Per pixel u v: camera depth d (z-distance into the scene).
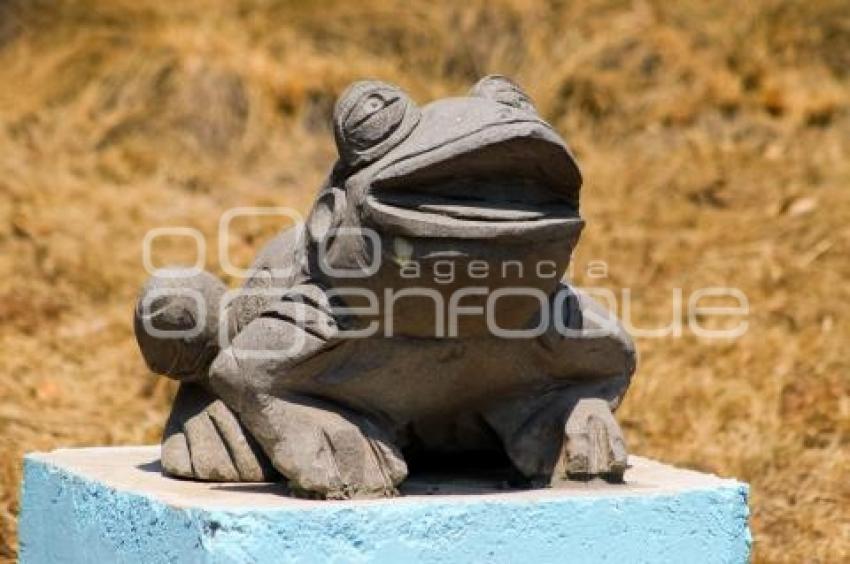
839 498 18.39
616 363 12.43
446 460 13.01
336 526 10.70
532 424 12.16
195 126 27.52
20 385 20.73
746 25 29.86
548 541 11.20
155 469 13.03
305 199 25.84
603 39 29.12
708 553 11.67
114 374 21.38
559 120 28.00
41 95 28.45
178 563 10.85
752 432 19.72
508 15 29.53
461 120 10.77
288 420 11.55
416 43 29.22
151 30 29.47
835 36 29.80
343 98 11.11
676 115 27.92
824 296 22.80
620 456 11.90
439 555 10.93
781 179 26.08
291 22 29.78
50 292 23.27
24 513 13.88
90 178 26.28
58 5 30.12
